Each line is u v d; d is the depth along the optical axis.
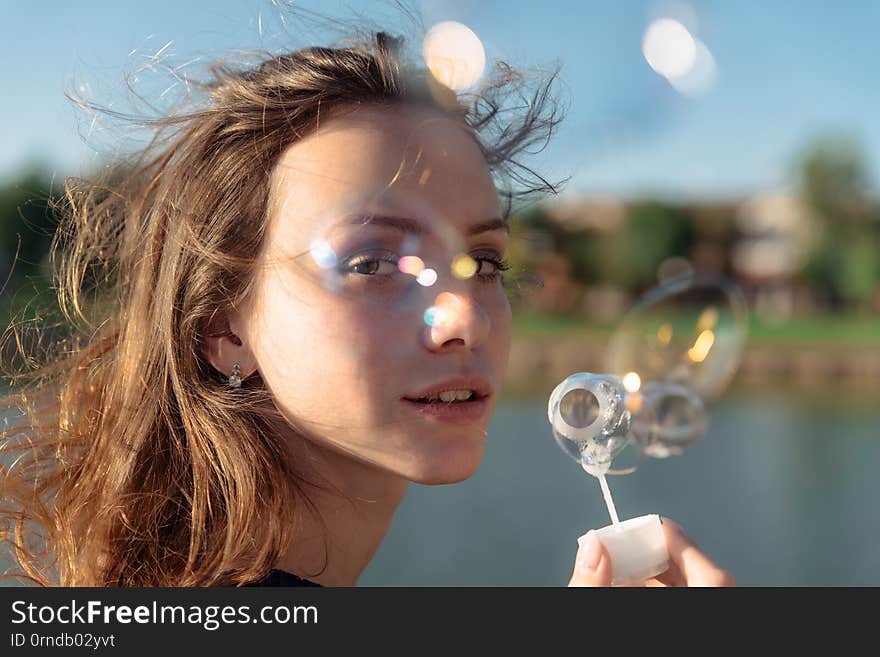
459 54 1.32
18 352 1.73
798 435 15.12
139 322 1.35
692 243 38.69
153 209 1.37
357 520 1.21
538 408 17.58
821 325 35.69
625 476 11.47
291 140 1.17
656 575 1.14
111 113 1.59
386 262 1.10
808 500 10.11
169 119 1.43
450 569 7.24
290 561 1.17
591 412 1.23
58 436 1.51
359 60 1.23
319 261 1.10
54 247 1.77
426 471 1.07
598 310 34.28
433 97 1.21
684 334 2.13
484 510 9.45
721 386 2.11
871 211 41.00
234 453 1.16
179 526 1.26
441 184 1.14
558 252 34.12
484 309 1.17
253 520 1.14
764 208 41.12
